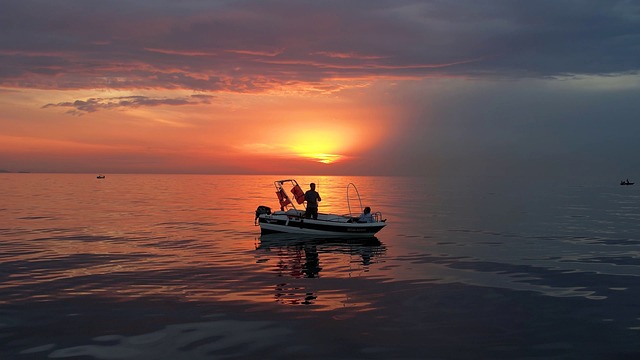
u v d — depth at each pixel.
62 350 6.97
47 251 16.23
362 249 16.97
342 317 8.58
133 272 12.66
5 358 6.67
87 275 12.25
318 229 20.84
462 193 72.56
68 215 30.67
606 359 6.62
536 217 30.14
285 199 22.95
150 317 8.57
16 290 10.61
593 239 19.45
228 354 6.80
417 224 25.84
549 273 12.54
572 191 82.31
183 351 6.93
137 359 6.62
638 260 14.55
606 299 9.84
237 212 33.88
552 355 6.77
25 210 34.56
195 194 63.09
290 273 12.57
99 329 7.91
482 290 10.63
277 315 8.69
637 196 61.97
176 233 21.58
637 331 7.80
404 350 6.95
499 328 7.96
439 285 11.14
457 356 6.72
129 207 38.41
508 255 15.53
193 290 10.62
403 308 9.16
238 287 10.93
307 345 7.16
